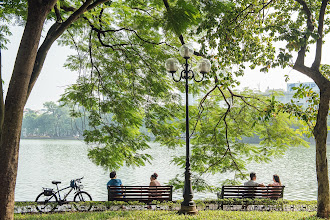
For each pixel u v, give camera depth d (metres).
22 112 7.32
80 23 13.16
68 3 12.58
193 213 9.69
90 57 13.99
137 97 14.48
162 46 14.84
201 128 15.33
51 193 11.62
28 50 7.34
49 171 34.06
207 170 15.06
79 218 9.06
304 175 31.08
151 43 13.84
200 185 14.00
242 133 15.12
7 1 11.38
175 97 14.64
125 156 14.13
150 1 12.55
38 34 7.48
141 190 11.42
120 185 11.70
